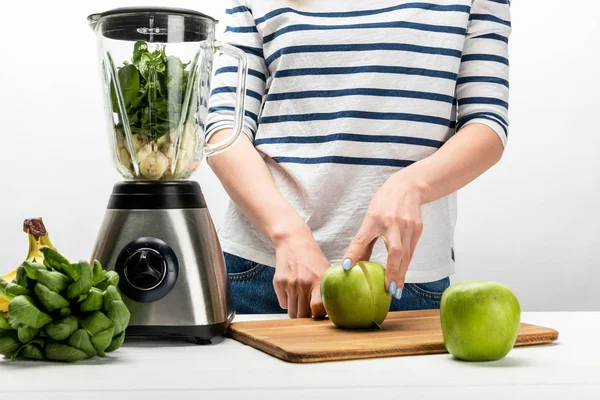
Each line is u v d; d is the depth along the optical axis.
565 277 2.41
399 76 1.31
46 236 0.94
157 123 0.92
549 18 2.34
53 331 0.80
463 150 1.21
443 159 1.18
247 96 1.39
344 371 0.78
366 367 0.80
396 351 0.86
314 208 1.33
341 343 0.87
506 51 1.35
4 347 0.81
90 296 0.82
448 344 0.83
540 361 0.83
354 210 1.32
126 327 0.89
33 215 2.42
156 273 0.92
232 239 1.39
